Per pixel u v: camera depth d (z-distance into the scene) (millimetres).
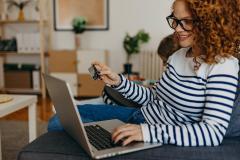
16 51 4125
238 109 984
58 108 979
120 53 4219
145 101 1243
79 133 844
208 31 883
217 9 867
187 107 975
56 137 979
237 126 989
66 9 4230
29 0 4164
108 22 4180
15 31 4383
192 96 951
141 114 1216
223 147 871
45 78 1015
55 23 4281
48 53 4176
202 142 851
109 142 896
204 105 920
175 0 939
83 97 4078
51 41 4316
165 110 1090
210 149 850
